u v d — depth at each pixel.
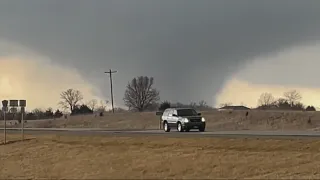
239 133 120.56
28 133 146.75
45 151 101.06
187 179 66.12
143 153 87.94
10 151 106.25
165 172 71.38
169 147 92.75
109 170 74.81
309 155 79.06
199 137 101.88
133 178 67.69
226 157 80.06
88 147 100.75
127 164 78.75
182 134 114.81
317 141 88.25
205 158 79.81
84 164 82.19
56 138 119.75
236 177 67.06
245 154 82.12
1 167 87.00
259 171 70.31
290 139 92.50
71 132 145.50
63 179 70.56
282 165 73.62
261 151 84.81
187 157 81.31
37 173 77.38
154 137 106.44
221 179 65.94
